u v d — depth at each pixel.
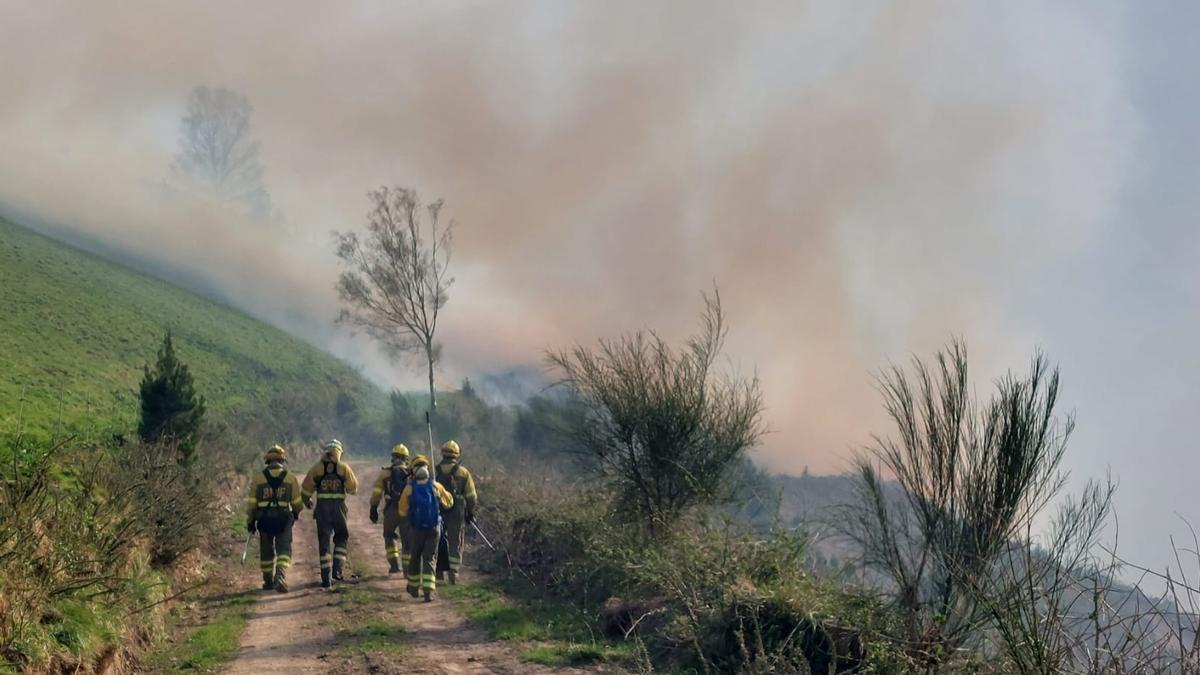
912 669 6.86
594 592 11.12
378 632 9.48
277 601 11.43
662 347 12.74
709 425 12.42
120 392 27.14
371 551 16.08
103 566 8.52
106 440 15.99
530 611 10.62
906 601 7.37
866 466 7.72
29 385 21.66
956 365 7.53
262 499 12.28
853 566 8.10
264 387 51.69
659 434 12.27
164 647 8.97
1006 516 6.86
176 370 18.39
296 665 8.25
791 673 7.10
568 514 13.37
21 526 7.23
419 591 12.15
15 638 6.42
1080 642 5.11
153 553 11.22
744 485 12.52
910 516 7.48
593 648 8.73
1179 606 4.77
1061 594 5.42
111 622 8.05
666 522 11.60
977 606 6.65
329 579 12.45
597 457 13.05
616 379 12.59
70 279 51.31
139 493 11.27
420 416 50.41
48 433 14.05
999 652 6.37
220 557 14.59
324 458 12.81
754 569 9.08
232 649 8.91
